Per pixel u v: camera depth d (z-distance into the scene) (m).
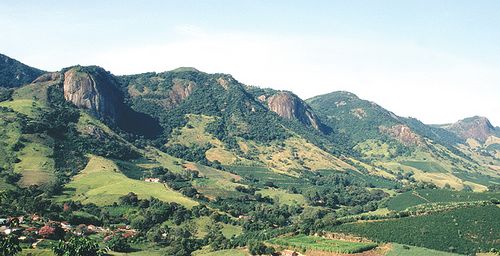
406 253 197.25
